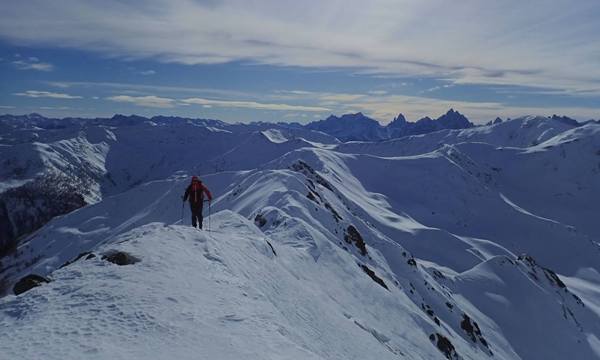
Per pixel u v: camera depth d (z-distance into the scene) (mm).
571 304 124188
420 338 45688
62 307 13547
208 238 24281
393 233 159625
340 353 21016
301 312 23000
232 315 14234
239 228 36531
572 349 102312
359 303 42094
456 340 70312
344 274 47250
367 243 96938
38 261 197125
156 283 15906
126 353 10742
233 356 11258
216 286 17328
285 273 29016
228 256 23141
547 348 100062
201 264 19844
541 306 113438
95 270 16906
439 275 112188
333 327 24797
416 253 152000
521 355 94750
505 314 107188
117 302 13875
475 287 114500
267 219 58125
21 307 13930
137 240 21062
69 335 11570
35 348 10789
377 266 74188
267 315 15516
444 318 80438
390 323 44500
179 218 172125
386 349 28062
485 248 185250
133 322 12539
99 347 10922
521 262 132500
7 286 175000
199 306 14547
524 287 119062
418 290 84375
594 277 193375
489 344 89125
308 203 75125
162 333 12070
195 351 11250
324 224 72250
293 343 12969
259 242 31344
